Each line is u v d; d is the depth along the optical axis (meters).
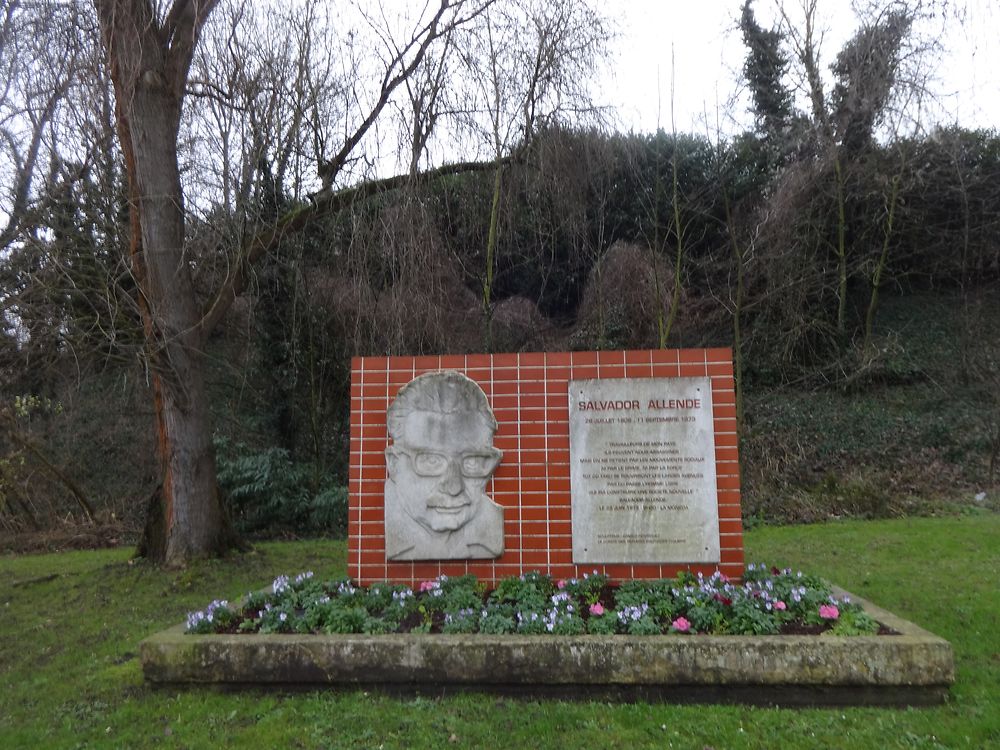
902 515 12.57
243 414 16.02
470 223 13.58
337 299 14.03
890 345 18.08
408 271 11.65
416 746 4.11
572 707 4.50
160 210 9.34
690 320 17.81
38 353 11.88
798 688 4.54
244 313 15.35
